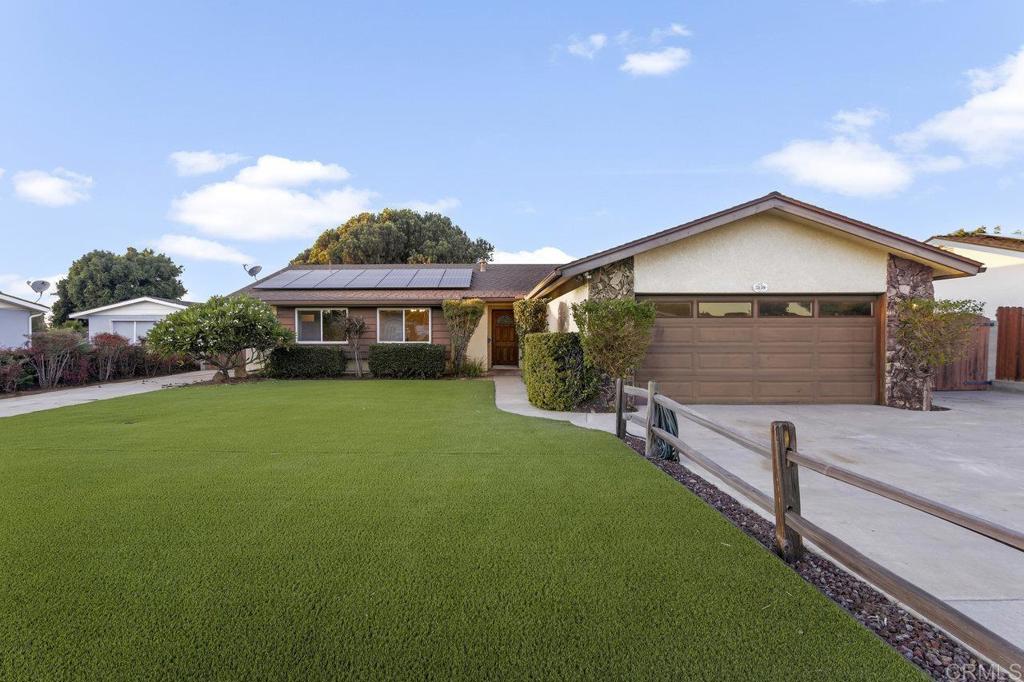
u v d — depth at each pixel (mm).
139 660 1927
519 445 5738
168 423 7113
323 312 15359
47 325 27062
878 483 2115
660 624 2166
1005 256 12820
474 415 7895
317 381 13445
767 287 9164
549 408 8547
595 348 8250
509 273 18562
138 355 15289
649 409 5250
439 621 2193
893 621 2258
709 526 3281
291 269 19203
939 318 8586
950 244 14078
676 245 9211
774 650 1983
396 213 33406
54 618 2205
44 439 6035
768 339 9273
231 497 3867
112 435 6270
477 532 3178
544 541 3039
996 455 5426
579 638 2068
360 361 15125
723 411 8461
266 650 1993
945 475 4656
